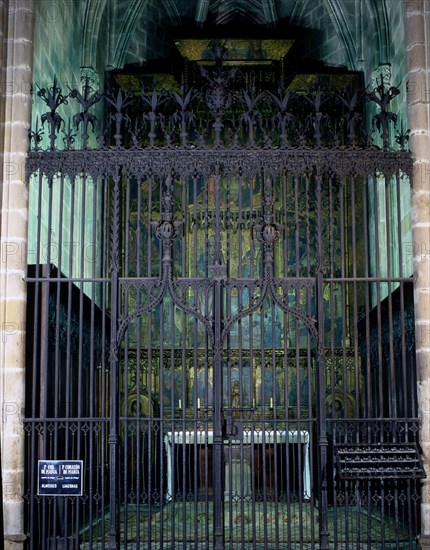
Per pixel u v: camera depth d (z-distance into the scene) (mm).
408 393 11461
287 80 15945
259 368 15156
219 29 17734
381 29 14445
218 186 9406
